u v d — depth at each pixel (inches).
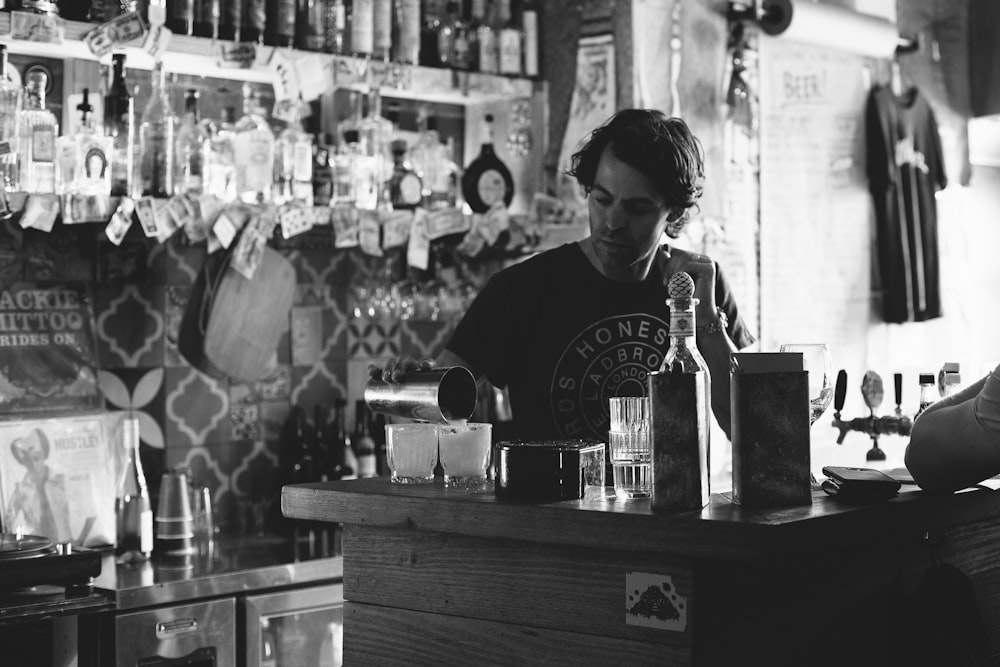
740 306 151.7
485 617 66.1
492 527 63.6
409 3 135.3
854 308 166.9
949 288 181.2
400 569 70.0
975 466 65.4
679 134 82.4
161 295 131.2
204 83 131.0
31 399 120.0
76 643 99.4
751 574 62.0
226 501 135.6
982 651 66.9
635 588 60.0
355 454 140.6
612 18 138.6
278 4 124.0
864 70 168.7
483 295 92.5
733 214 150.6
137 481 120.2
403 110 146.3
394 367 73.3
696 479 60.6
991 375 64.3
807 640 65.6
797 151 159.2
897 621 68.1
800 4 150.6
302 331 142.2
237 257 117.3
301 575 114.2
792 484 62.1
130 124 112.9
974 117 183.9
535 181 144.4
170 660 104.7
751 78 152.9
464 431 71.0
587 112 140.3
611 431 66.7
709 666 58.8
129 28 110.0
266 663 111.7
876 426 80.2
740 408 61.8
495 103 148.0
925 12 177.9
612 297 90.7
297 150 126.6
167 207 111.9
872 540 61.4
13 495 115.6
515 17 146.3
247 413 137.6
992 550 78.9
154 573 109.4
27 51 116.4
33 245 121.4
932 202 175.2
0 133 106.8
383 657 70.9
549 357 90.8
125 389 128.5
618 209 81.9
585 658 61.9
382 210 127.2
